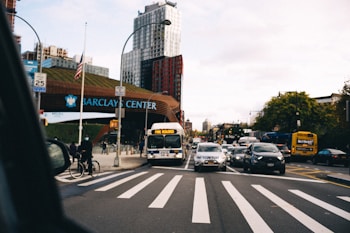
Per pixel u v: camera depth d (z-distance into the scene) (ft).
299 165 97.04
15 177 3.19
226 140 212.84
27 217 3.33
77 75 105.09
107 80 339.16
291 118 189.57
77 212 22.75
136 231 18.06
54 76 280.72
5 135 3.12
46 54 552.41
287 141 126.00
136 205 25.85
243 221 21.06
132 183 40.65
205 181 44.60
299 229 19.16
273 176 54.80
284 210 25.05
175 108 361.51
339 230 19.02
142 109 257.55
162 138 79.20
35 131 3.72
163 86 606.96
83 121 248.73
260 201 29.07
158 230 18.39
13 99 3.43
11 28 3.69
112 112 246.27
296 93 191.21
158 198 29.48
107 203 26.45
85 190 33.99
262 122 205.57
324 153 102.47
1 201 2.74
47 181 3.77
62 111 229.66
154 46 653.71
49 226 3.61
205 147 67.05
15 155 3.27
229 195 32.24
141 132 305.73
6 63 3.41
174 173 56.54
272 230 18.84
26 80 3.74
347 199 31.32
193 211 24.00
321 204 28.09
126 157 109.70
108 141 252.62
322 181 48.52
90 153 47.78
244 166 66.03
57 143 7.58
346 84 134.51
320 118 185.06
